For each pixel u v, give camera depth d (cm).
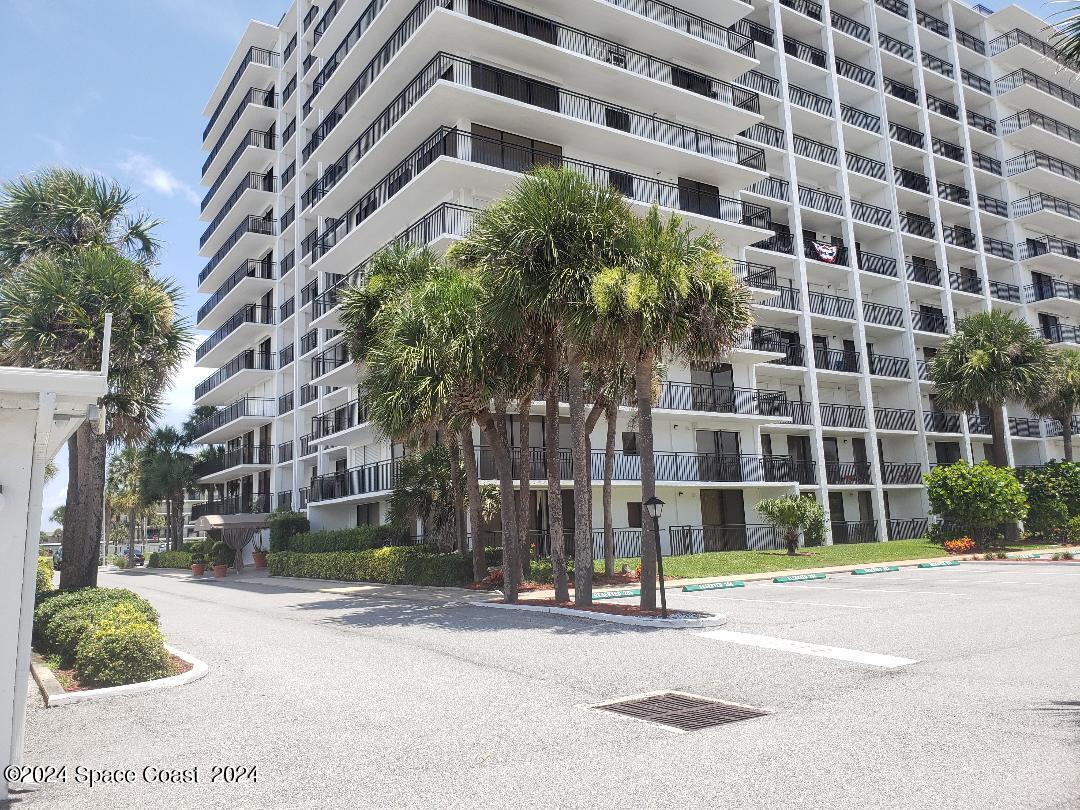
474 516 2025
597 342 1341
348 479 3238
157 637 891
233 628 1355
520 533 2041
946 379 3450
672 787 474
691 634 1090
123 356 1588
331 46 3606
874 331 3950
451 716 664
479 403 1644
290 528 3516
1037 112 5003
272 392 4503
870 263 4016
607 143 2847
